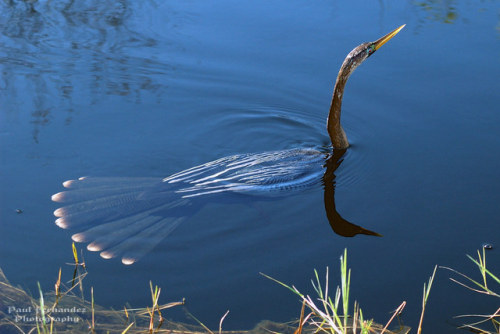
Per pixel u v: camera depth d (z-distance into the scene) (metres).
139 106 7.91
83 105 7.84
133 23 9.95
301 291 4.67
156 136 7.27
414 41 9.30
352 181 6.30
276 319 4.42
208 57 9.02
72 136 7.11
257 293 4.65
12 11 10.33
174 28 9.78
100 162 6.60
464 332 4.30
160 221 5.52
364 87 8.31
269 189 6.14
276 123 7.76
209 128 7.59
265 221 5.55
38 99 7.89
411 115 7.63
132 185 6.15
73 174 6.32
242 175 6.38
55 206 5.70
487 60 8.73
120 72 8.66
